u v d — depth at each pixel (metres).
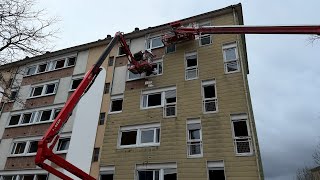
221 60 17.72
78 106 20.12
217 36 18.89
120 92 19.72
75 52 24.50
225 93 16.36
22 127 22.22
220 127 15.38
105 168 16.98
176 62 19.17
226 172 13.99
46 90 23.67
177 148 15.74
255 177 13.35
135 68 18.91
